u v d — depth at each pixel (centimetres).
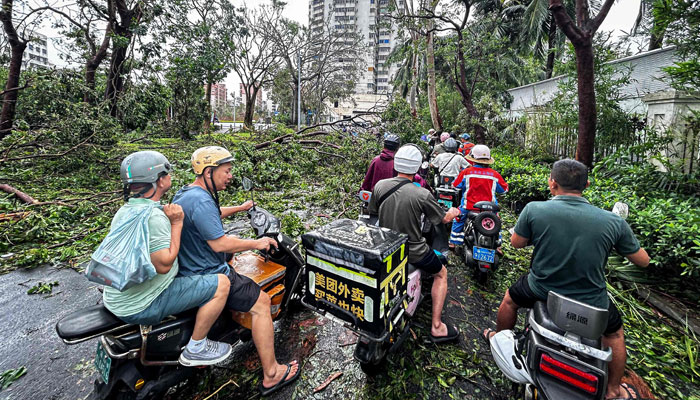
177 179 715
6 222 536
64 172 933
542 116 1093
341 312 239
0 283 405
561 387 186
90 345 300
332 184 852
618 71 811
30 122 1163
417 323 325
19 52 1223
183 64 1628
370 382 255
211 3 2061
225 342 255
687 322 320
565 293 208
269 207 713
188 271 220
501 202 752
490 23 1766
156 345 208
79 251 493
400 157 284
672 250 355
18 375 259
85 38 1650
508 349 224
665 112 643
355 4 8538
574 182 212
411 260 276
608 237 198
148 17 1508
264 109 7556
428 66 1617
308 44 3397
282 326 323
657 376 262
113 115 1364
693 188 541
